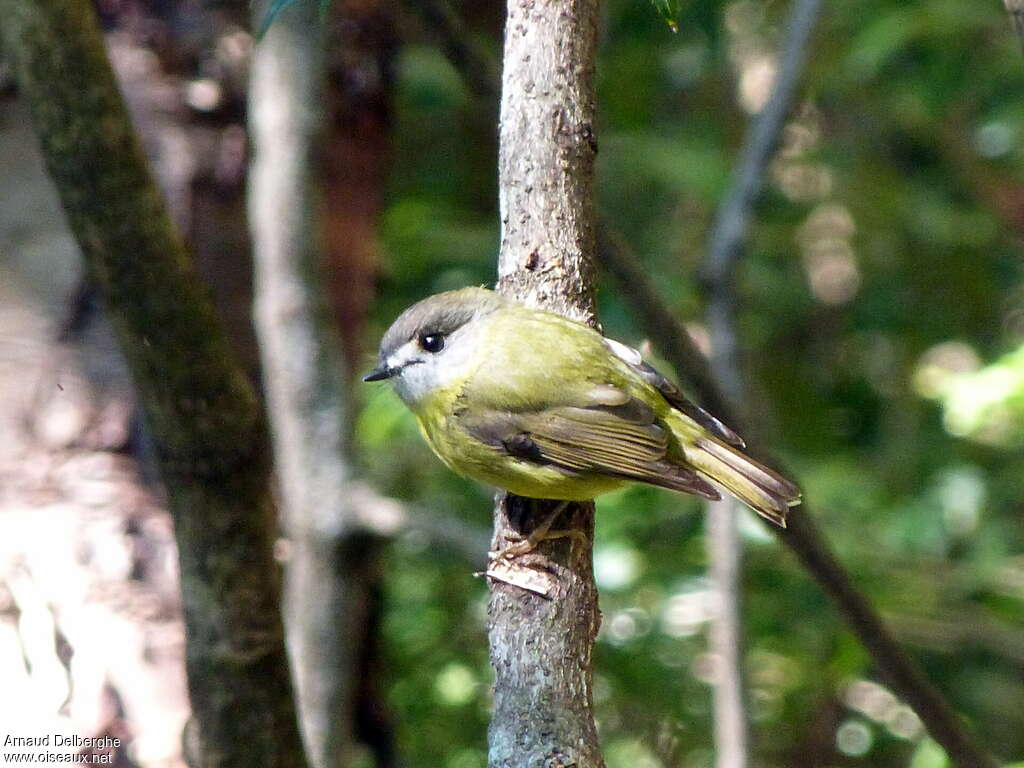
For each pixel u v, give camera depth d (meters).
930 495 14.95
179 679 7.67
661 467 7.83
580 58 7.20
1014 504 16.41
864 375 18.64
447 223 15.62
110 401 8.57
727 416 9.17
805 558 8.63
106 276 5.62
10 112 9.01
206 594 6.17
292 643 9.46
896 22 14.84
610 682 14.07
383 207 11.69
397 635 14.82
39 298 8.68
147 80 9.38
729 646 9.45
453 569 15.15
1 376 8.53
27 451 8.43
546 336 7.72
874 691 16.19
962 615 13.86
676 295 15.34
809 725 16.42
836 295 19.77
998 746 14.92
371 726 11.32
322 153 9.63
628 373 8.20
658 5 5.32
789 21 11.12
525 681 6.10
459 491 15.43
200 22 9.56
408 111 16.34
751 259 16.95
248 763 6.47
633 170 15.44
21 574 8.02
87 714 7.50
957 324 17.97
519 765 5.68
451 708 14.88
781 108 10.23
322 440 9.49
